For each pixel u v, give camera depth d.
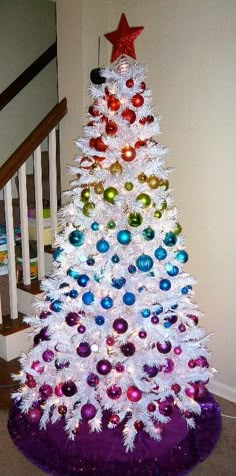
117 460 1.92
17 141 4.40
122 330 1.75
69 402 1.93
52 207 2.88
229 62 2.10
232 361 2.48
